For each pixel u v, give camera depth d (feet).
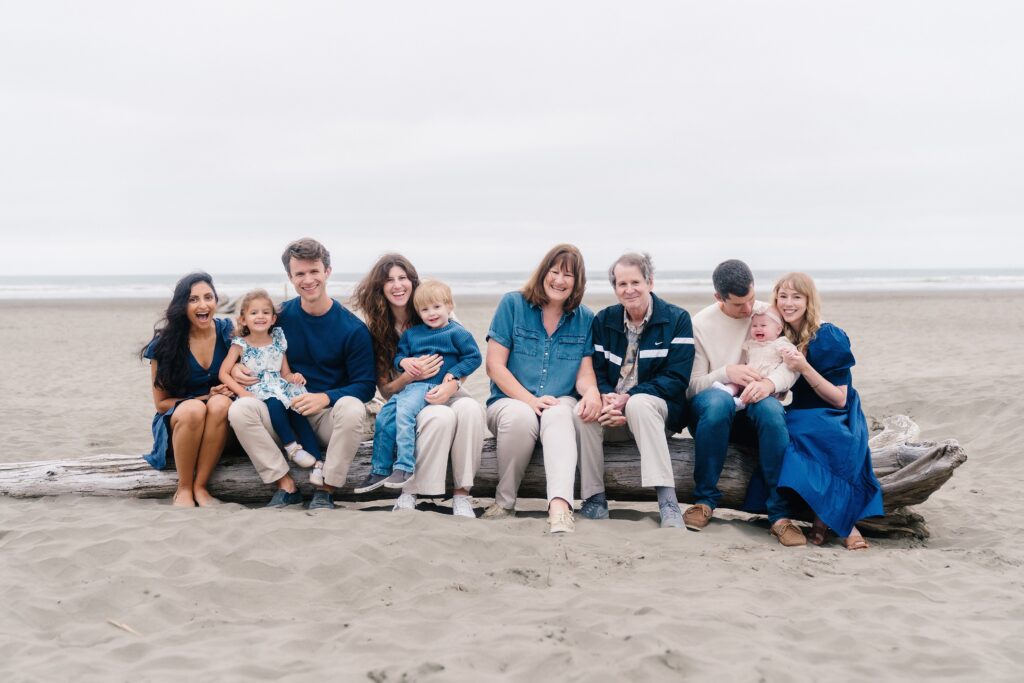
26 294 167.02
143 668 9.78
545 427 15.92
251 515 15.19
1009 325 66.85
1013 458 22.93
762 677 9.39
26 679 9.45
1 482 17.02
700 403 15.88
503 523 15.24
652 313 16.43
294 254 16.29
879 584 12.62
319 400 16.30
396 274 17.12
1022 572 13.55
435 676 9.40
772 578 12.92
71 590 12.18
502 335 17.17
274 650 10.28
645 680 9.38
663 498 15.76
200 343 16.93
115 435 26.71
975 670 9.67
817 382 15.79
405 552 13.52
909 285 183.42
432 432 15.62
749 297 15.97
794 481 14.98
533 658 9.84
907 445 16.30
